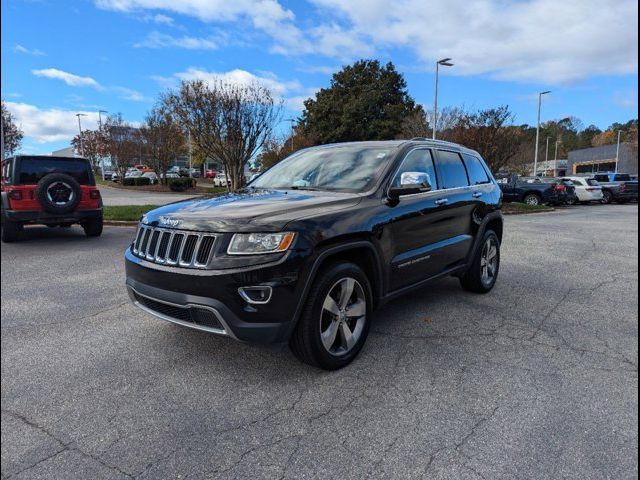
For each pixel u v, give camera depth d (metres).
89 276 6.32
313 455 2.45
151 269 3.22
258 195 3.84
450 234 4.74
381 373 3.38
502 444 2.54
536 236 11.06
